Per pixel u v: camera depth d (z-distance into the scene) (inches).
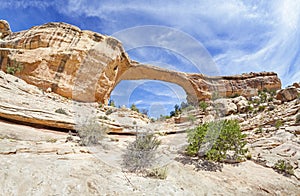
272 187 165.3
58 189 99.6
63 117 322.7
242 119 606.9
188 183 138.6
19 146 148.1
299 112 474.9
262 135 412.8
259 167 210.7
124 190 110.0
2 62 623.8
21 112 276.7
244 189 150.9
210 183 147.5
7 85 416.2
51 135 239.0
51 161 129.7
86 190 103.5
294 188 173.5
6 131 203.0
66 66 645.3
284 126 430.0
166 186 124.2
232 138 219.9
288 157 253.1
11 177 99.7
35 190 95.8
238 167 197.9
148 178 128.8
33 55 627.8
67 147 165.5
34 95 458.9
